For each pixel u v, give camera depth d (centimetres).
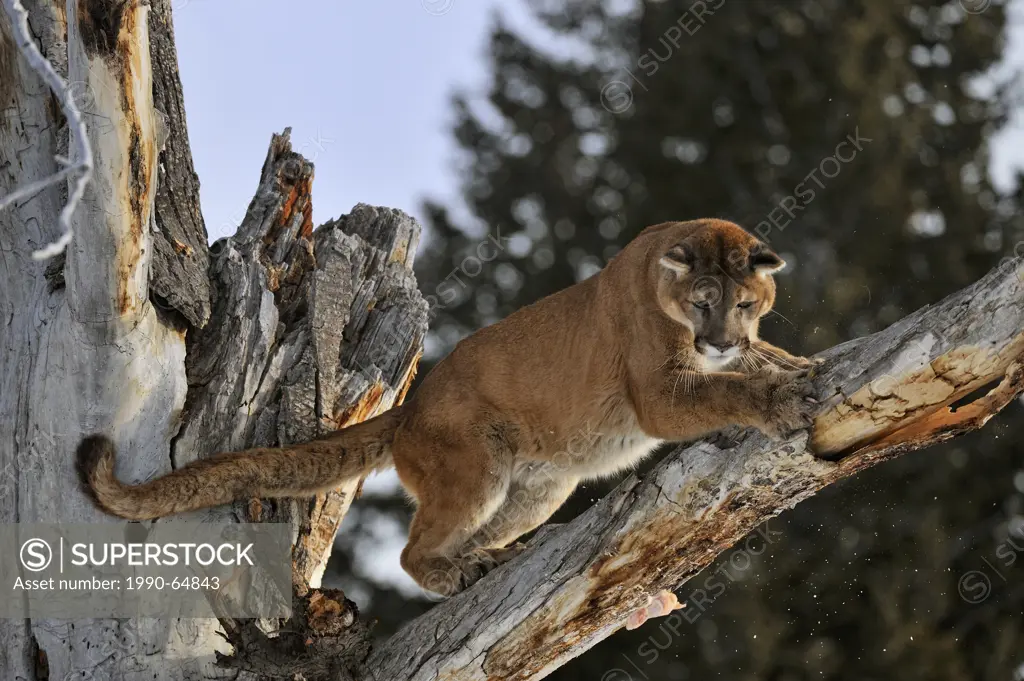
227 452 988
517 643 868
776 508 848
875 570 2417
